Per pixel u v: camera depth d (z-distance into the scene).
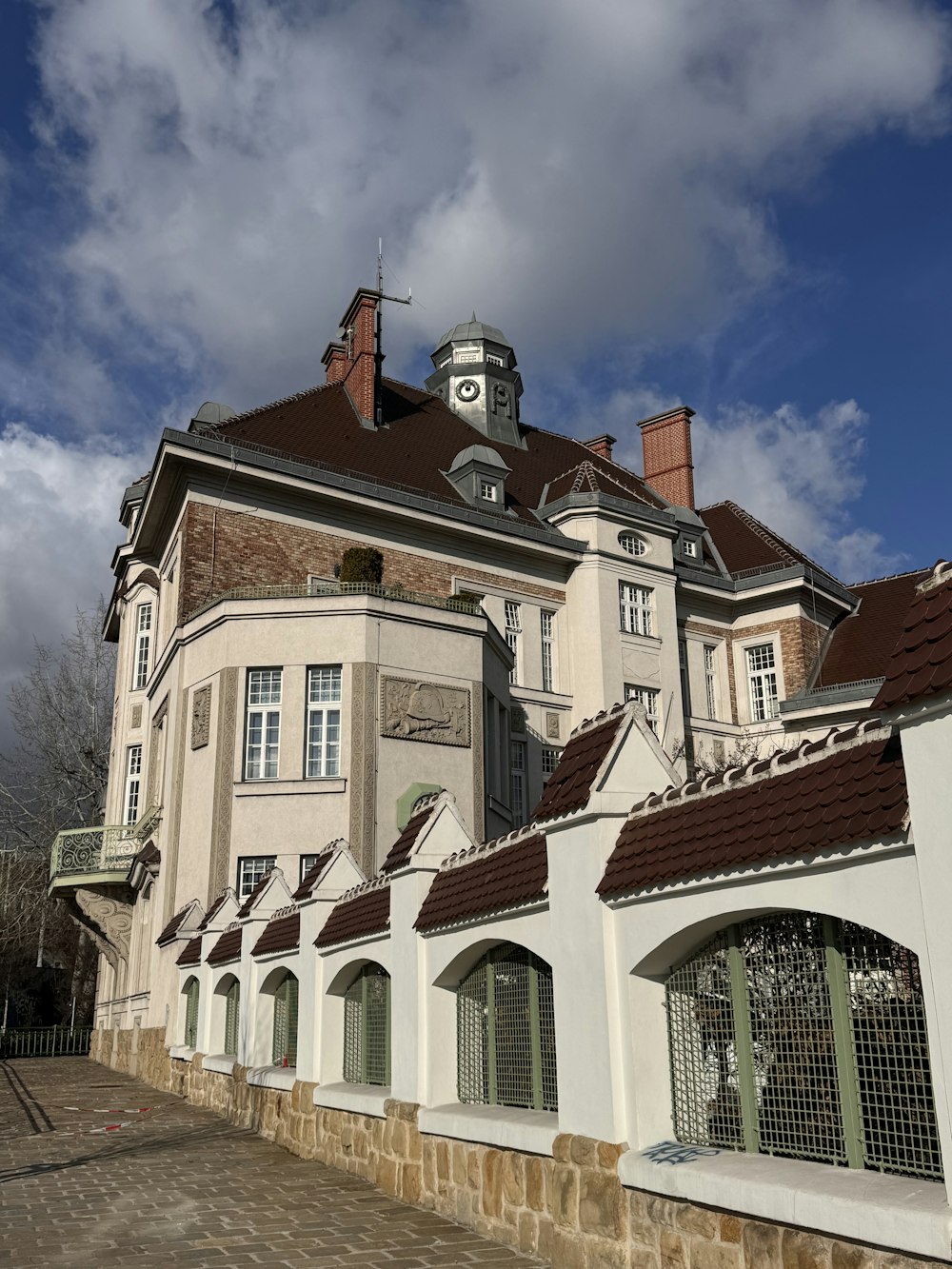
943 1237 4.49
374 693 24.73
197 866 24.56
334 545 31.12
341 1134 11.73
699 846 6.41
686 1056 6.85
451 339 42.66
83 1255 7.93
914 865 4.98
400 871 10.74
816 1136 5.83
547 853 8.04
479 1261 7.56
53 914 48.72
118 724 36.25
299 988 13.70
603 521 37.03
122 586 37.53
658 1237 6.39
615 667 35.81
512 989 9.01
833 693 36.16
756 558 42.03
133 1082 25.39
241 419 33.47
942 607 5.07
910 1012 5.30
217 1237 8.47
